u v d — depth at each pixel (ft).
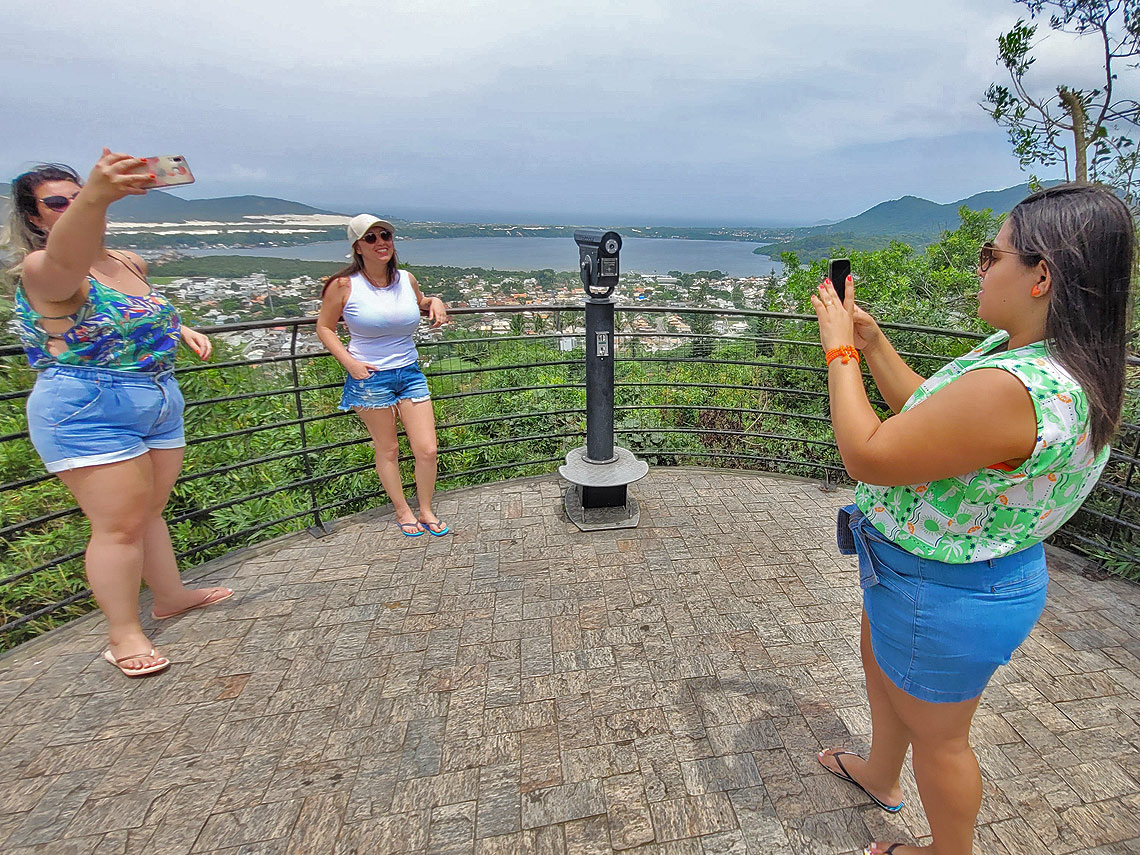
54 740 7.34
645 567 10.73
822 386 17.15
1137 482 11.75
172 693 8.06
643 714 7.57
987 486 3.84
